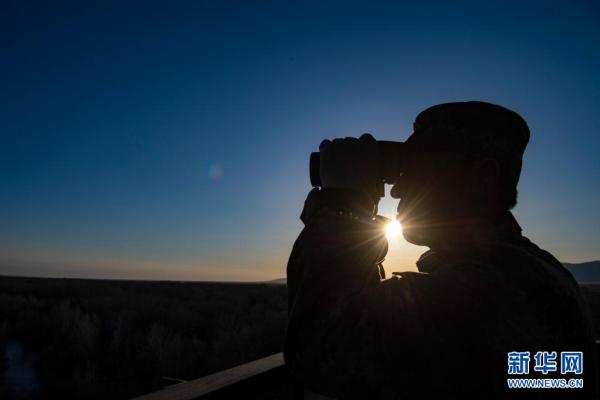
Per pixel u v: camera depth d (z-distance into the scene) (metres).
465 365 0.91
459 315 0.95
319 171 1.18
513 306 0.95
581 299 1.09
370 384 0.92
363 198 1.06
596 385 0.98
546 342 0.93
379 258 1.06
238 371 2.18
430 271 1.14
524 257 1.04
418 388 0.90
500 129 1.17
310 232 1.03
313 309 0.95
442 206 1.15
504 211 1.17
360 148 1.11
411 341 0.92
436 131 1.19
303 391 1.13
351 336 0.93
